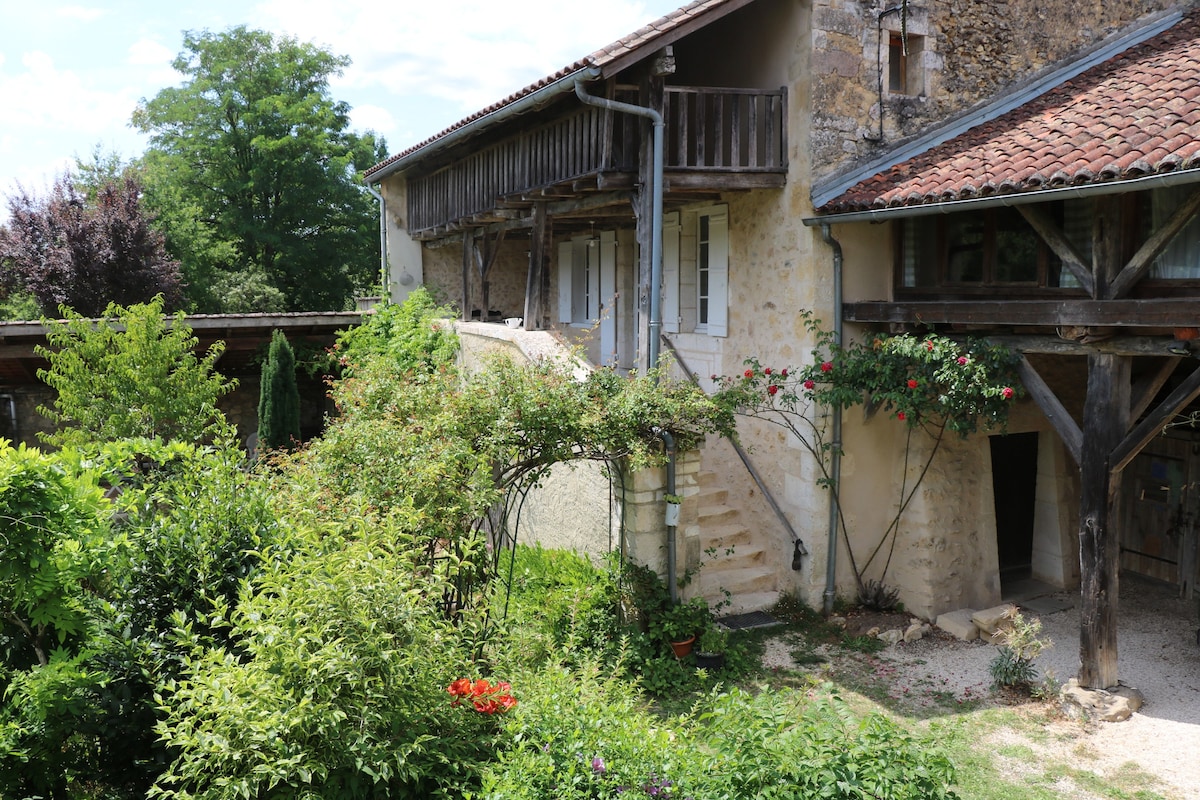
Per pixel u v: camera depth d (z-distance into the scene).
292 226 26.94
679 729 4.25
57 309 19.61
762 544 9.07
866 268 8.41
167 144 27.02
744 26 9.01
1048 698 6.59
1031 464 9.52
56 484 4.26
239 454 5.53
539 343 9.25
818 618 8.35
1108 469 6.27
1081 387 9.03
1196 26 9.23
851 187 8.06
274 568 4.38
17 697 4.25
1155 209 6.17
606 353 12.90
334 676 3.80
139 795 4.56
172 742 3.80
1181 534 8.79
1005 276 7.45
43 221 20.27
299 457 6.83
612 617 7.35
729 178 8.30
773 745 3.70
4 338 12.15
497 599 7.65
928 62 8.59
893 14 8.39
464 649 4.71
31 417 13.90
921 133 8.59
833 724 3.90
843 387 8.00
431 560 5.61
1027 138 7.19
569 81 7.52
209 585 4.72
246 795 3.42
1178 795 5.31
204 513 5.00
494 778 3.68
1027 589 9.11
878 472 8.67
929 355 7.27
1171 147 5.52
